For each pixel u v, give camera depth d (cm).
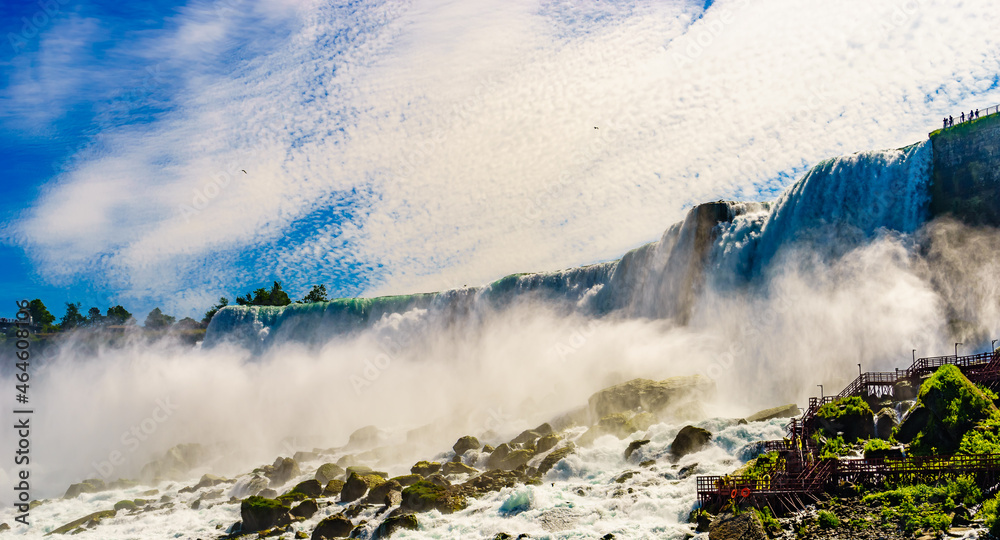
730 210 6794
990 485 2786
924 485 2880
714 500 3156
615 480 3947
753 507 2973
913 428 3378
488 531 3444
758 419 4375
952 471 2889
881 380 4453
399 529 3628
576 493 3822
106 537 4522
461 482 4581
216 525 4509
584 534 3172
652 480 3788
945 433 3203
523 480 4322
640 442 4356
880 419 3638
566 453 4475
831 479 3105
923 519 2655
